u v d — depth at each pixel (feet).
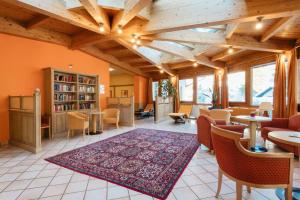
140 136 16.01
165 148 12.29
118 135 16.51
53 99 15.72
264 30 12.84
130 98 22.21
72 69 18.93
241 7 9.04
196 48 18.99
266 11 8.55
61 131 16.30
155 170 8.73
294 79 14.03
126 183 7.45
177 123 24.02
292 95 14.17
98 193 6.72
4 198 6.42
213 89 25.11
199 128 12.26
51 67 15.79
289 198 5.08
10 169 8.95
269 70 18.12
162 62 25.13
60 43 17.29
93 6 9.43
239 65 21.45
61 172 8.57
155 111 25.26
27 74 15.03
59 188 7.10
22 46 14.74
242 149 5.17
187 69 29.68
